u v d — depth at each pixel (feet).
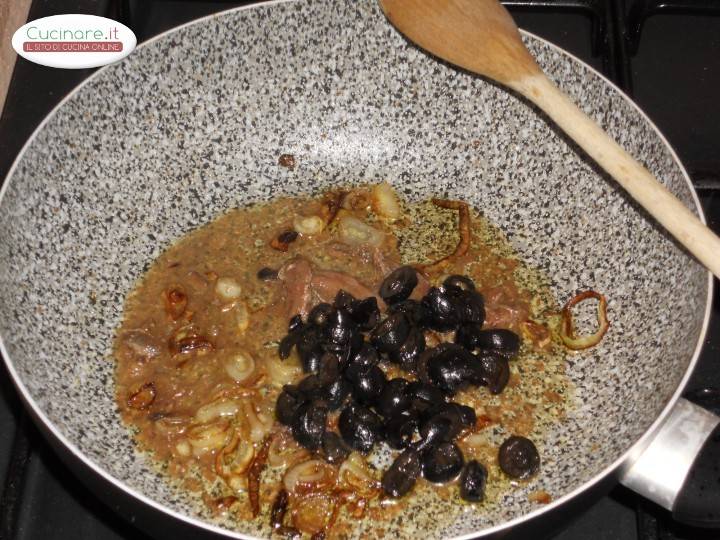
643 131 1.42
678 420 1.23
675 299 1.34
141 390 1.36
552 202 1.54
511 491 1.28
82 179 1.47
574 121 1.32
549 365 1.40
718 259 1.18
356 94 1.60
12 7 1.65
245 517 1.26
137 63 1.49
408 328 1.33
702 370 1.43
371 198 1.59
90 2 1.70
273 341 1.43
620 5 1.70
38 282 1.38
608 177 1.48
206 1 1.77
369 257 1.52
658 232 1.40
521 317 1.45
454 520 1.26
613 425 1.31
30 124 1.62
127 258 1.50
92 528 1.32
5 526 1.30
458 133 1.59
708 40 1.83
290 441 1.31
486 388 1.37
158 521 1.13
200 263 1.51
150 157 1.54
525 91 1.38
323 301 1.44
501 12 1.44
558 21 1.85
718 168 1.56
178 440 1.32
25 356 1.29
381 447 1.31
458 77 1.55
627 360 1.37
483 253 1.53
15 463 1.34
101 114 1.48
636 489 1.22
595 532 1.32
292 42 1.54
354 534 1.25
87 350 1.40
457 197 1.59
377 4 1.50
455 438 1.31
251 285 1.49
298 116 1.61
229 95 1.57
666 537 1.28
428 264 1.51
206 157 1.58
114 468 1.28
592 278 1.47
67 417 1.30
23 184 1.38
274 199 1.59
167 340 1.43
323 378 1.29
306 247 1.53
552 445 1.32
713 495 1.19
